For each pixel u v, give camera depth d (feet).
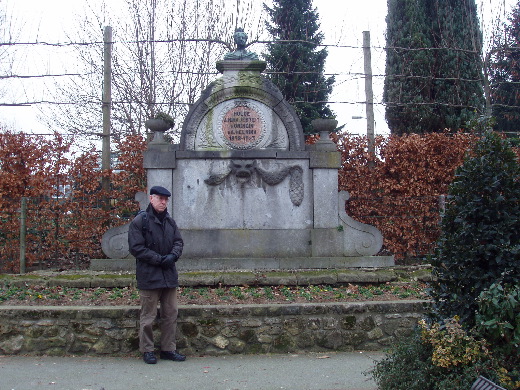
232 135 32.14
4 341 22.20
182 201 31.48
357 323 22.95
